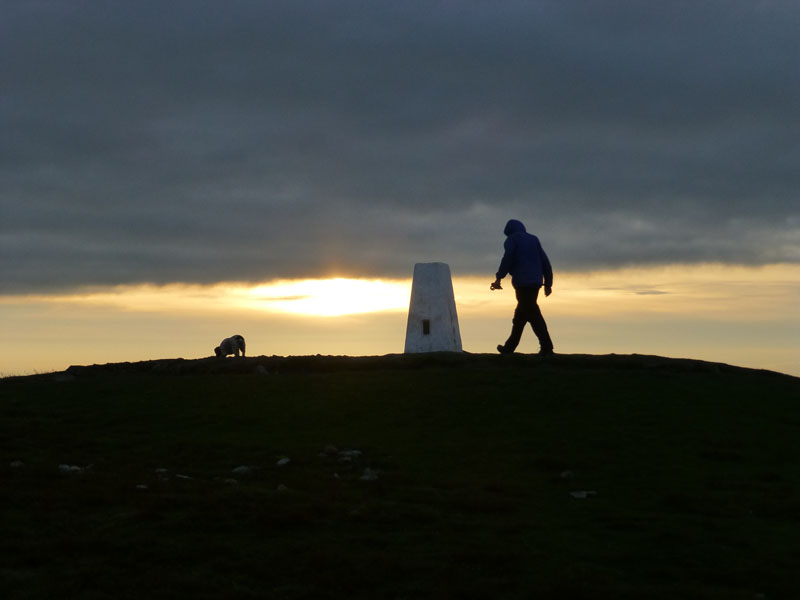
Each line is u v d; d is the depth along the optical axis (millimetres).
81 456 15656
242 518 12219
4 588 9805
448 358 22016
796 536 11812
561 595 9672
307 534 11688
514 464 15203
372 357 22656
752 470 15016
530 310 22406
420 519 12281
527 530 11969
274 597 9695
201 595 9672
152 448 16156
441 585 9938
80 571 10273
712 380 20859
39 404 19484
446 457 15594
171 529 11773
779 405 18984
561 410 18188
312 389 19953
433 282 23828
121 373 23484
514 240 22359
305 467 15047
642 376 20797
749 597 9656
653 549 11266
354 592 9852
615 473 14727
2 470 14328
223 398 19562
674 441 16422
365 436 16906
